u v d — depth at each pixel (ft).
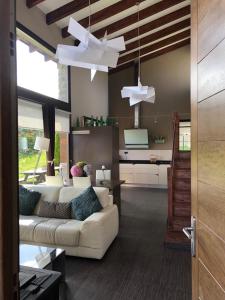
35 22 14.52
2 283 2.20
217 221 3.14
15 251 2.38
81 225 10.57
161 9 18.21
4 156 2.23
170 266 9.92
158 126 29.01
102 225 10.48
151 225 14.93
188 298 7.80
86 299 7.77
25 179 15.11
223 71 2.91
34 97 14.69
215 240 3.22
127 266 9.93
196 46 3.92
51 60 16.72
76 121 19.88
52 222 11.23
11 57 2.35
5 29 2.26
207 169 3.49
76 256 10.59
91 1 14.79
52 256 8.03
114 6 16.24
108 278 9.02
